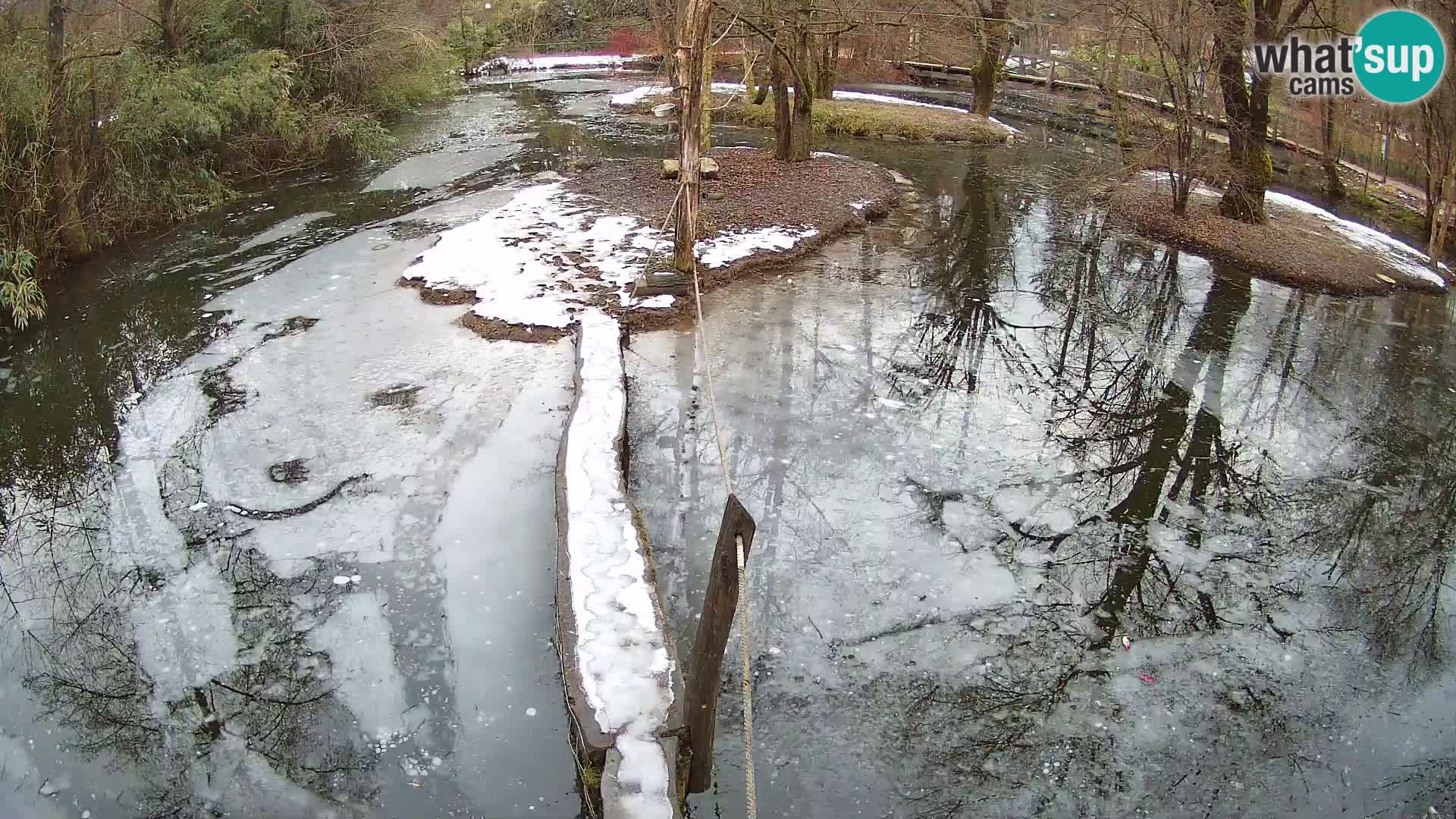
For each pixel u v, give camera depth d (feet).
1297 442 28.14
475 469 24.71
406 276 37.99
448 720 17.19
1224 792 16.28
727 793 15.88
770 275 39.81
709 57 50.03
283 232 45.14
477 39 108.99
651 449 25.98
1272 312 38.83
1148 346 34.76
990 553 22.40
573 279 37.37
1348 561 22.65
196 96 51.01
